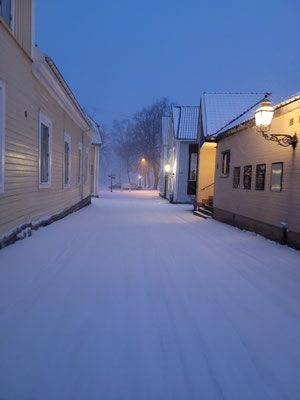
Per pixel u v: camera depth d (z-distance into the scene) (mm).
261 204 8555
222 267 5164
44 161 8867
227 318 3158
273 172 7945
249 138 9523
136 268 4895
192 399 1957
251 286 4207
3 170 5637
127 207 18359
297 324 3066
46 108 8750
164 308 3357
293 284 4344
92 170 27891
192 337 2734
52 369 2201
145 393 1997
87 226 9461
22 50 6570
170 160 26516
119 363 2303
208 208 14312
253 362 2377
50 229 8367
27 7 6840
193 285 4168
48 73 7977
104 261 5238
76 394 1963
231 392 2029
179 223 11414
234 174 10773
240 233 9141
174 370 2242
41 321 2932
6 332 2697
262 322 3090
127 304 3424
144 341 2633
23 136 6844
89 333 2734
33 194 7715
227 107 14625
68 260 5176
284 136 7258
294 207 6926
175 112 24641
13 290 3686
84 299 3518
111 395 1968
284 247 7016
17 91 6395
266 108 6852
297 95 6785
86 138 17453
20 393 1953
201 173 15828
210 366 2305
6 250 5551
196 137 22000
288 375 2225
